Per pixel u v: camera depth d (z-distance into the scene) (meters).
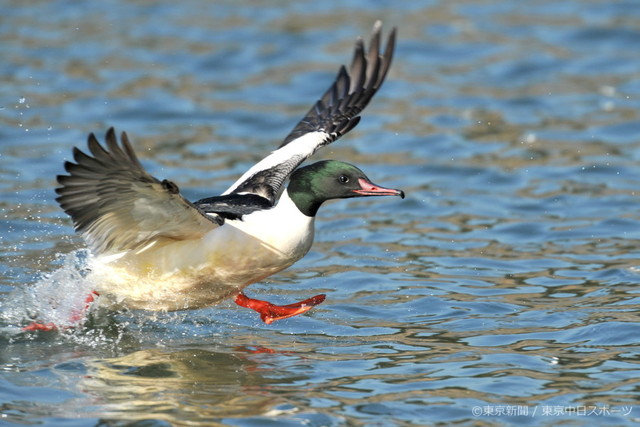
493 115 19.77
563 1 26.81
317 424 8.56
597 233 14.23
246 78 21.81
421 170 17.14
